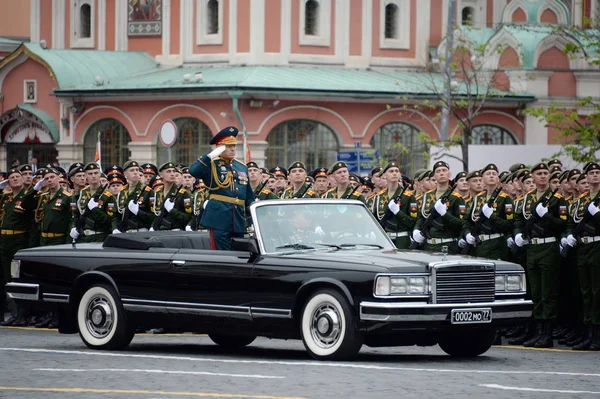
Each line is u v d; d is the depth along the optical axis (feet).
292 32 219.61
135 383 59.62
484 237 88.22
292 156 212.02
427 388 57.26
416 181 93.09
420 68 229.45
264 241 70.85
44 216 101.96
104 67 223.71
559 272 85.30
